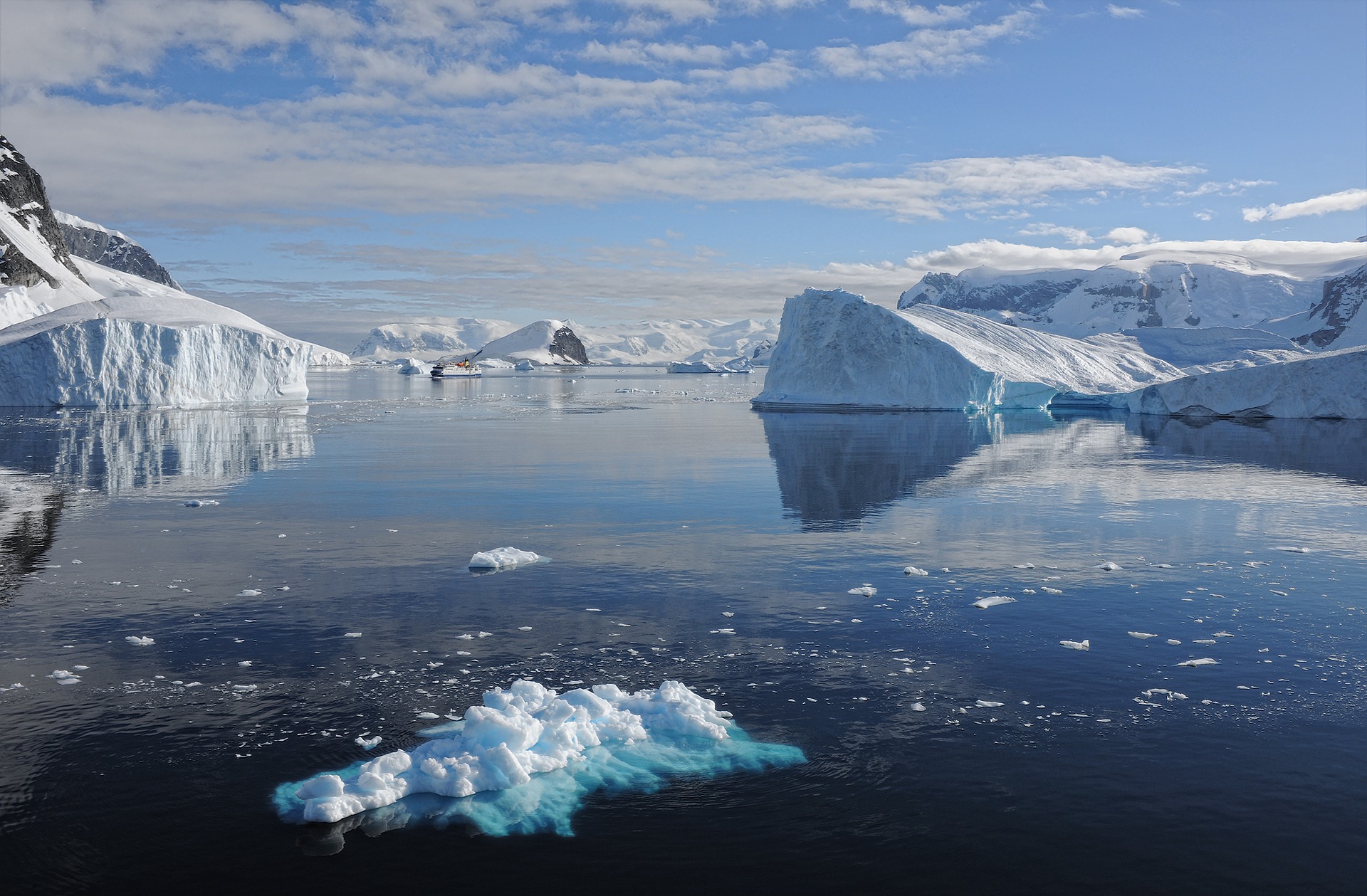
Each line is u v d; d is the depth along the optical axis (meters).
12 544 20.67
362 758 10.13
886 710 11.48
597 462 37.47
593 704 11.07
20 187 173.12
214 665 12.84
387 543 20.97
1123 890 7.84
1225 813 9.01
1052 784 9.59
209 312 85.69
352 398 98.50
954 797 9.33
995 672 12.80
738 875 8.06
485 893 7.81
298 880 7.98
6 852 8.36
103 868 8.12
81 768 9.88
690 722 10.77
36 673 12.51
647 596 16.56
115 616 15.14
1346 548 20.98
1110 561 19.59
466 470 34.41
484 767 9.70
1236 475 34.03
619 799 9.34
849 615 15.45
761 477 32.91
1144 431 55.56
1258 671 12.84
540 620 15.05
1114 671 12.84
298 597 16.31
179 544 20.77
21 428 50.72
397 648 13.63
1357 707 11.57
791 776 9.78
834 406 76.06
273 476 32.44
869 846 8.48
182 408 69.56
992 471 34.97
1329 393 66.94
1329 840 8.54
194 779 9.68
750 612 15.58
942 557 19.89
